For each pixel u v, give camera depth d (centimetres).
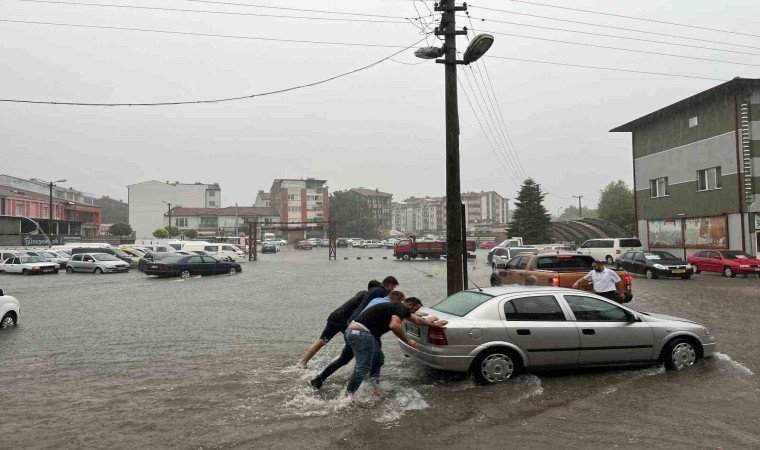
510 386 685
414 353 743
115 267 3400
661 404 609
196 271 2923
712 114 2986
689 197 3184
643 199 3666
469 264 3994
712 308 1419
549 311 736
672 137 3350
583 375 739
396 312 670
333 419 571
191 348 977
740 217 2784
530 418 569
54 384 730
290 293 1988
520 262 1523
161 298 1862
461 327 695
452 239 1081
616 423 550
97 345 1013
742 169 2766
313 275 2969
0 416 592
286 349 963
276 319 1341
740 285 2084
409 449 488
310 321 1307
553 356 718
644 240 3653
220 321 1310
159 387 709
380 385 700
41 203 6744
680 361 764
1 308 1219
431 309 804
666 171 3406
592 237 4941
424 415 581
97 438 523
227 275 3019
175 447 498
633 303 1525
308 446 496
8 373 795
